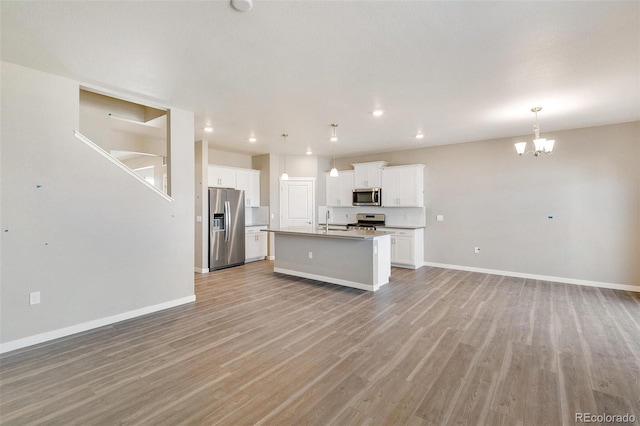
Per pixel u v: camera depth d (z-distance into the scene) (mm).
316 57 2572
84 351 2650
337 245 4875
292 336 2947
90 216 3148
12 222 2684
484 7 1915
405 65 2711
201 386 2131
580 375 2242
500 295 4254
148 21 2062
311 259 5223
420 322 3287
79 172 3072
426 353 2596
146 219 3588
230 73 2871
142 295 3543
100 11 1950
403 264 6156
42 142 2838
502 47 2408
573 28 2146
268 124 4625
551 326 3148
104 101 3826
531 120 4383
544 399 1971
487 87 3203
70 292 3012
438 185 6199
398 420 1788
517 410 1867
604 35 2232
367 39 2293
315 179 7500
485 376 2240
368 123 4566
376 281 4543
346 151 6918
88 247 3133
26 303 2754
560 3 1876
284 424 1758
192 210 4043
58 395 2029
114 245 3322
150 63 2676
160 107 3787
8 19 2025
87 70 2814
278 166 7344
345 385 2141
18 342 2703
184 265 3951
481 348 2678
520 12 1966
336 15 1997
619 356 2516
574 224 4852
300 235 5113
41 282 2834
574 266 4855
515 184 5352
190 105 3766
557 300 4012
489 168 5605
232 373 2297
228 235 6215
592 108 3852
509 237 5422
